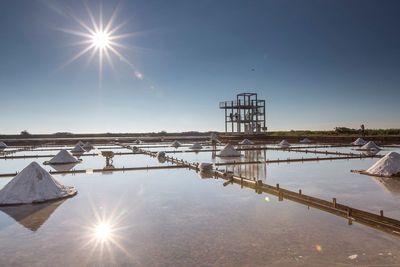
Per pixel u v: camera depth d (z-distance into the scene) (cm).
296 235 670
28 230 735
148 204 955
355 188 1137
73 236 691
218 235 678
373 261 544
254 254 579
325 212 844
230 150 2436
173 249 609
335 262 543
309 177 1387
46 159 2467
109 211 885
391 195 1017
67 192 1102
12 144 4547
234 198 1020
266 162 1947
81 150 3030
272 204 937
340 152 2603
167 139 5903
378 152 2592
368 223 738
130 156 2625
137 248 618
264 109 5094
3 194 1016
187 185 1256
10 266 551
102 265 549
